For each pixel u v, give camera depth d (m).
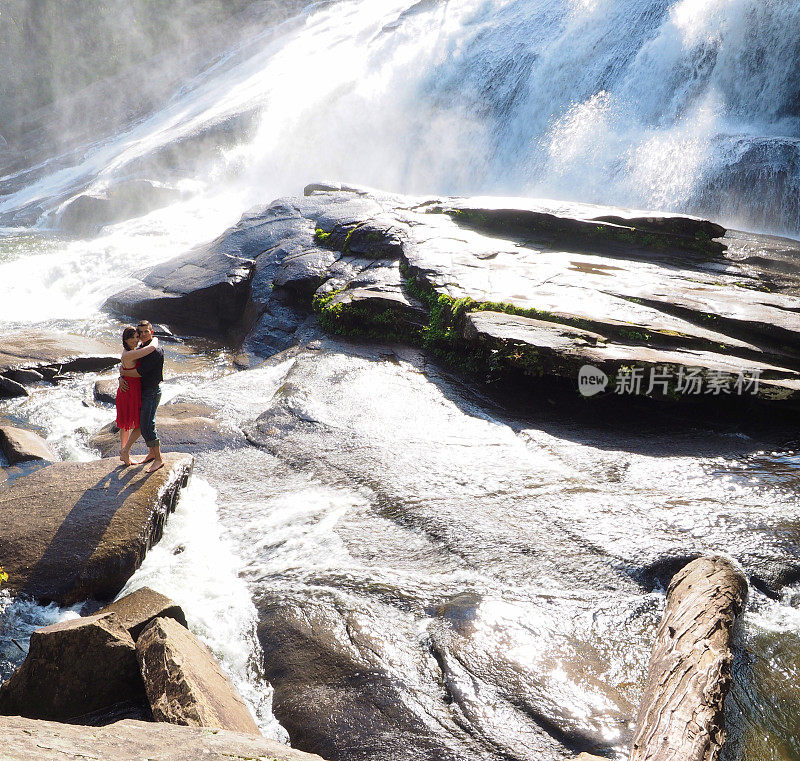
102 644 4.77
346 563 6.21
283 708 4.74
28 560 6.10
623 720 4.39
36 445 8.49
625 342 9.30
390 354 11.11
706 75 18.22
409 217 14.55
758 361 8.88
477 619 5.31
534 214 13.71
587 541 6.29
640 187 17.23
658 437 8.30
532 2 24.59
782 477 7.20
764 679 4.80
